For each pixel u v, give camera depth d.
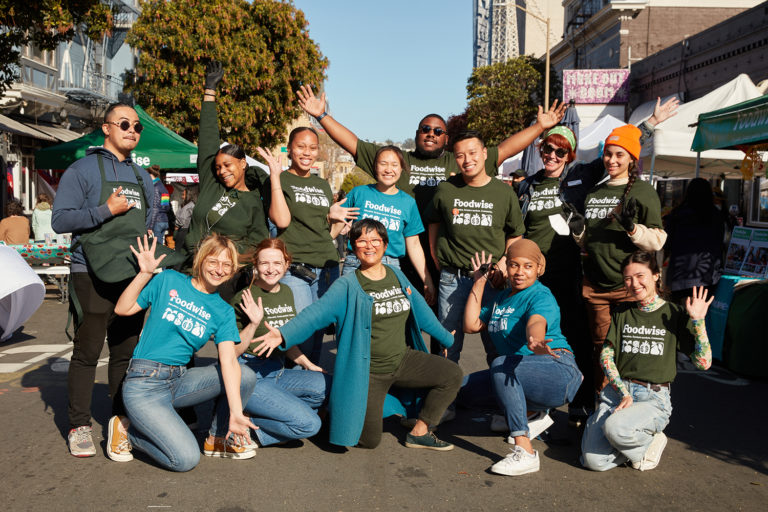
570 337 4.70
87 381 3.99
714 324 6.70
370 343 3.96
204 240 3.77
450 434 4.51
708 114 8.34
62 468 3.74
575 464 3.96
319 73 28.95
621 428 3.68
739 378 6.12
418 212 5.02
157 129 13.49
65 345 7.27
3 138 17.14
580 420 4.63
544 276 4.78
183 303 3.73
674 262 7.15
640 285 3.95
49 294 11.26
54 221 3.88
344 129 5.25
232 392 3.70
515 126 34.59
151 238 4.33
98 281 3.98
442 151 5.56
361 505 3.30
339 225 5.29
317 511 3.23
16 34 11.38
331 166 63.50
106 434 4.34
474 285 4.39
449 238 4.79
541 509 3.30
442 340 4.35
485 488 3.56
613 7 35.84
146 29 25.53
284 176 4.91
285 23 27.08
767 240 7.55
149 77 25.86
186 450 3.63
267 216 4.91
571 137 4.78
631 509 3.31
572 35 42.53
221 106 26.12
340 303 3.94
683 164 15.19
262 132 27.92
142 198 4.27
